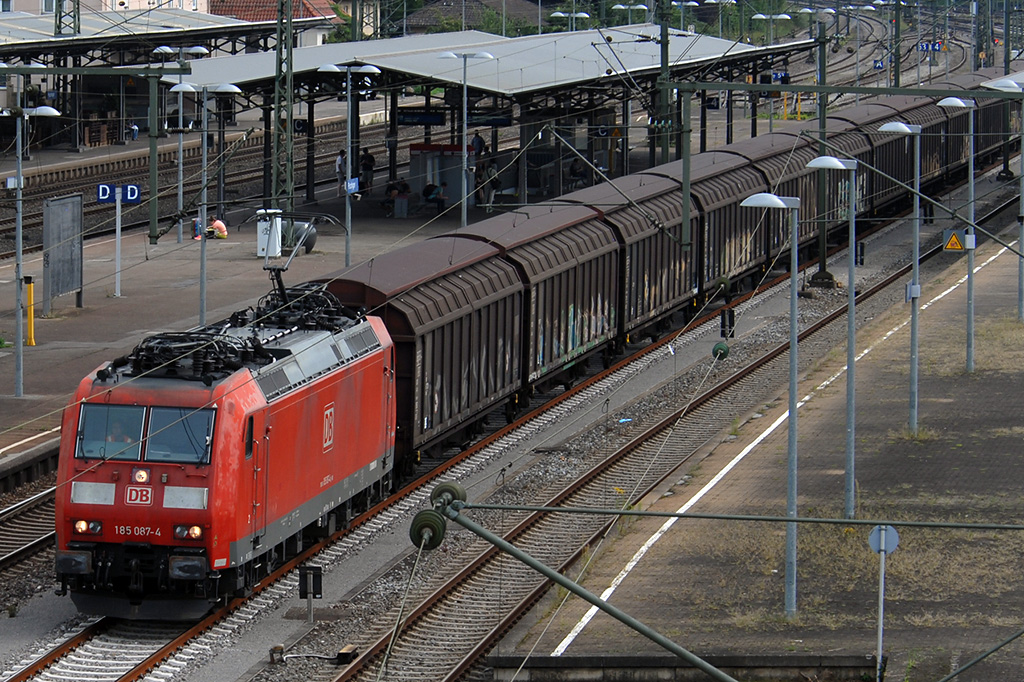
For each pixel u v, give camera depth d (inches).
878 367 3550.7
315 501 2153.1
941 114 6486.2
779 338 3971.5
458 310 2731.3
